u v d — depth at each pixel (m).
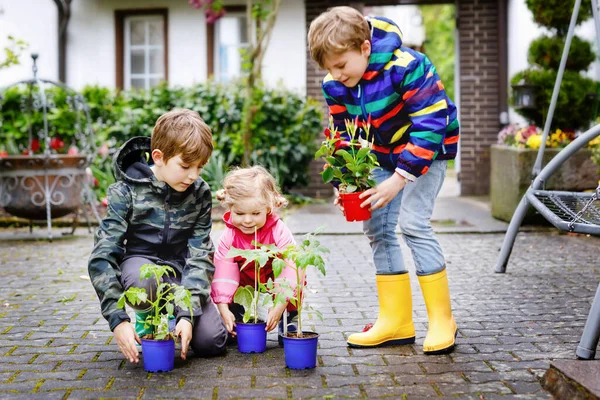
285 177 8.91
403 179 2.66
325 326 3.24
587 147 6.34
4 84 9.68
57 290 4.09
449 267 4.66
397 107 2.74
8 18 9.73
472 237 5.98
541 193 3.99
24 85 9.00
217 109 8.55
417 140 2.62
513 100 7.19
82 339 3.05
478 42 9.43
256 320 2.84
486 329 3.15
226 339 2.79
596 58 7.02
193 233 2.88
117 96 8.80
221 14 8.62
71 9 9.84
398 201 2.93
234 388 2.40
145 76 9.96
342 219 7.14
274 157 8.55
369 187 2.69
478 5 9.39
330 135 2.73
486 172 9.52
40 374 2.57
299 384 2.44
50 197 6.09
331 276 4.44
